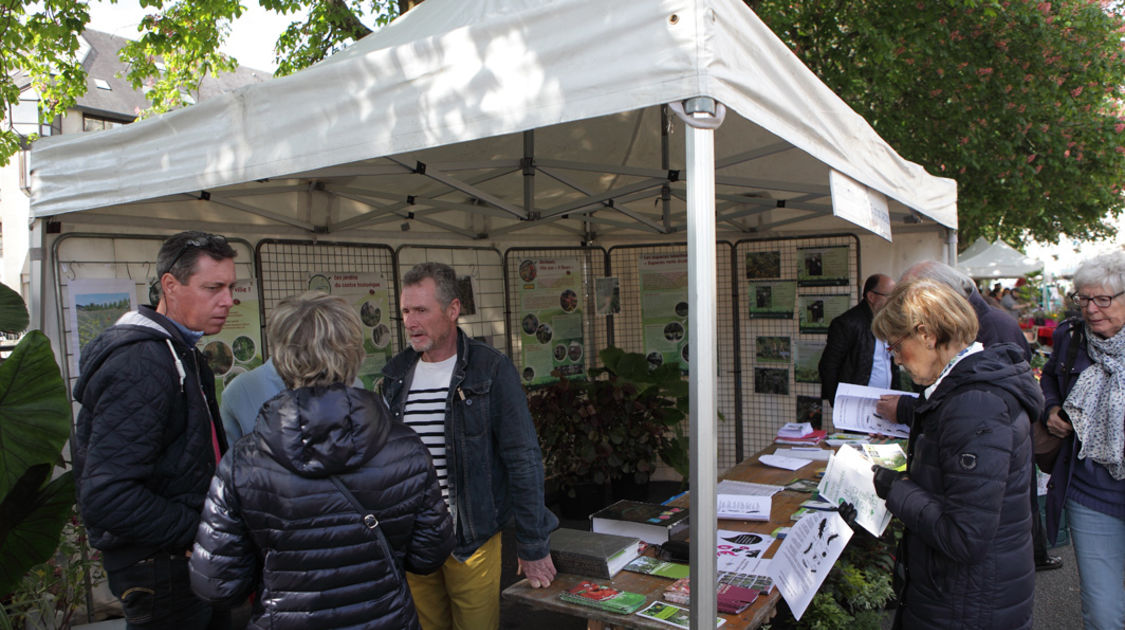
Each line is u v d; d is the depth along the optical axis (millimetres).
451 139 1784
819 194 3473
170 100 10617
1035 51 9773
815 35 9055
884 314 1966
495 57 1722
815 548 2119
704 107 1515
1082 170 12578
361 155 1926
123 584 1921
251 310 3779
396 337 4602
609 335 5863
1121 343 2521
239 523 1508
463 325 4996
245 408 2357
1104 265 2543
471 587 2320
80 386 1850
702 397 1597
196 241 2049
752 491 3211
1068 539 4504
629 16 1572
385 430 1553
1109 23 10328
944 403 1813
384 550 1529
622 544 2352
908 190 3447
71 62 8883
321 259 4160
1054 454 2754
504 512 2383
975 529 1682
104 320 3207
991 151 10992
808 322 5238
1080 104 11430
